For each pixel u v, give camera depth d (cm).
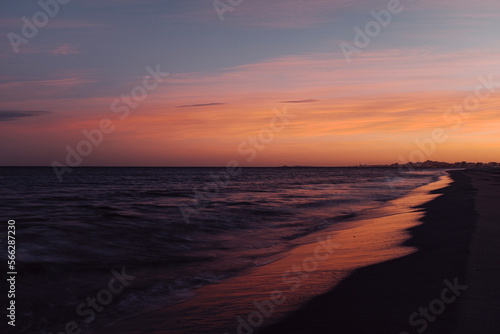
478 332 432
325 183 6138
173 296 741
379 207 2388
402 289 622
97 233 1346
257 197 3066
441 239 1055
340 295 639
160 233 1395
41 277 856
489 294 557
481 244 898
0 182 5784
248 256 1095
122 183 5812
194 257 1076
